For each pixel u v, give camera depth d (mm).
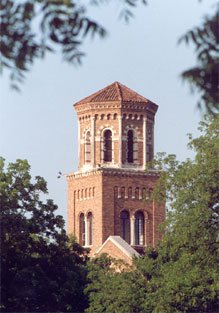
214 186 125312
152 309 132750
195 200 127125
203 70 32094
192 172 125938
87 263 154375
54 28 32812
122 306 137250
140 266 140125
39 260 140000
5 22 32812
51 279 141125
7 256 135875
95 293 140375
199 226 124500
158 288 132875
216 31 31953
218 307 125125
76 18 32781
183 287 123625
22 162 140500
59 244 141250
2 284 133875
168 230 129625
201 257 124938
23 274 134500
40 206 140625
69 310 140500
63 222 141875
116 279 141250
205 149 127125
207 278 123688
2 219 135375
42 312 138250
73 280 141500
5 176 139625
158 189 132375
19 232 136750
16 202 138125
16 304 134625
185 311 125062
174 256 130625
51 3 32750
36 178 141250
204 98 32250
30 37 32844
